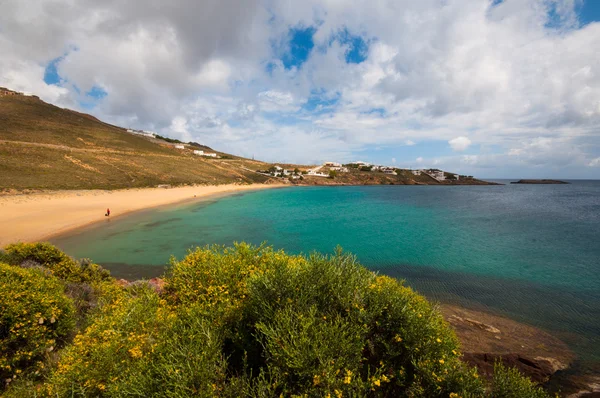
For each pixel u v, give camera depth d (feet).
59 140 342.03
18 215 117.70
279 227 128.16
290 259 23.50
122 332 15.40
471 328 40.57
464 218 165.17
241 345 14.16
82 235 99.40
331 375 10.85
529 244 102.22
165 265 70.59
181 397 10.28
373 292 16.19
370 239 106.83
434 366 13.84
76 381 13.96
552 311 48.06
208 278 22.29
